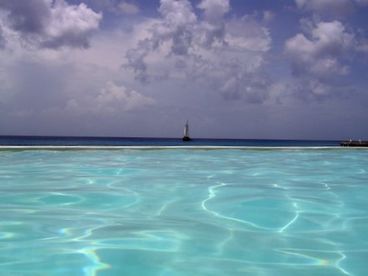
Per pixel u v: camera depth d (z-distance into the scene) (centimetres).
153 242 261
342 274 211
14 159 811
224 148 1143
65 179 546
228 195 434
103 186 486
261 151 1156
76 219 320
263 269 218
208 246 255
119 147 1044
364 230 300
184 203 389
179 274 211
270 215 344
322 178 598
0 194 428
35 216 329
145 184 506
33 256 233
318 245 261
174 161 834
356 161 903
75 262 224
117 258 232
